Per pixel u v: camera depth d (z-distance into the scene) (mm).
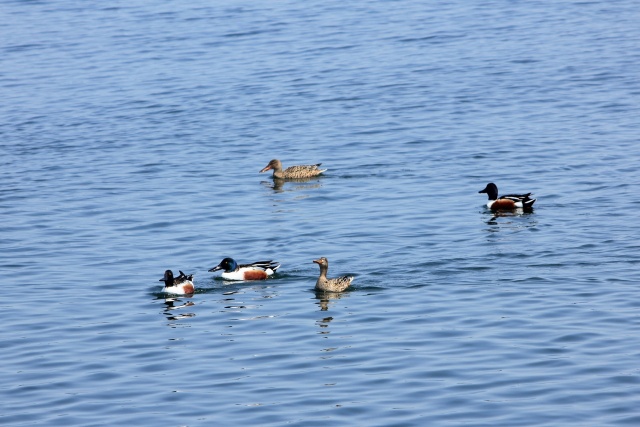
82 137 53781
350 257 34875
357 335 27891
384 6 85062
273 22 80500
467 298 30328
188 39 76000
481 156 47062
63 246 37094
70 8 89938
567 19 76750
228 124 55062
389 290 31469
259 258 35344
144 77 65938
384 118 54531
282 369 25766
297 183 45000
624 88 57250
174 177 46375
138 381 25375
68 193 44094
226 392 24484
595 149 46812
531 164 45344
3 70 69188
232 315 29984
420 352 26438
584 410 22750
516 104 55625
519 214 38844
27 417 23500
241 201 42500
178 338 28234
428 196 41906
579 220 37531
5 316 30219
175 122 55969
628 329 27250
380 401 23641
